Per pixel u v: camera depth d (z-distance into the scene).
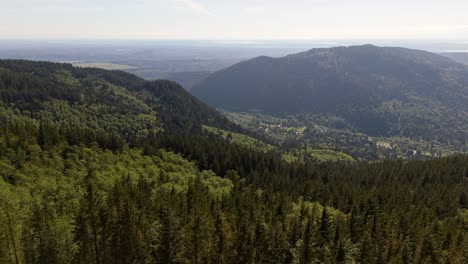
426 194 115.44
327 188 118.25
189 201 74.06
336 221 77.44
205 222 60.22
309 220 66.00
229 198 83.12
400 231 76.12
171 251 54.84
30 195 76.31
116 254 56.81
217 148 154.62
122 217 58.16
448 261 64.00
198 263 58.00
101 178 91.31
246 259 60.72
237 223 68.44
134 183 92.38
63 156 107.75
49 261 52.84
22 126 118.06
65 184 84.44
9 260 51.81
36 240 55.66
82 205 57.97
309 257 59.69
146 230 60.88
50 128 119.12
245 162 146.50
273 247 62.09
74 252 55.06
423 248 68.00
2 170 85.38
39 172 90.81
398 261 64.31
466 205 110.62
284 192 103.94
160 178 106.06
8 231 52.44
